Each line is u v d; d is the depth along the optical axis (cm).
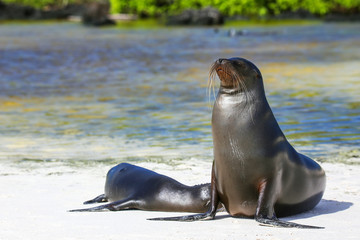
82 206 2612
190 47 12100
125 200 2589
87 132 4494
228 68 2270
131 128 4612
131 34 15638
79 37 14838
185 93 6372
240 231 2173
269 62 9312
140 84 7156
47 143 4125
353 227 2214
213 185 2422
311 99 5800
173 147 3934
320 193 2545
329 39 13375
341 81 7044
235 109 2306
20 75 8138
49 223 2302
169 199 2538
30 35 15488
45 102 5944
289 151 2386
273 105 5500
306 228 2203
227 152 2316
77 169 3366
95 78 7788
